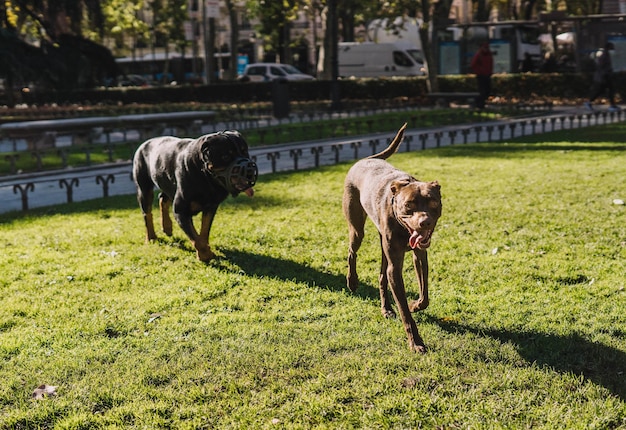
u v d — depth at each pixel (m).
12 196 12.54
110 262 7.46
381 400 4.30
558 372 4.61
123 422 4.20
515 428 3.96
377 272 6.87
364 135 20.56
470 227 8.52
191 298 6.28
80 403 4.42
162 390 4.54
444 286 6.41
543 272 6.71
